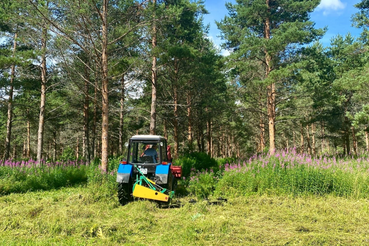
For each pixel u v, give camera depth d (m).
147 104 22.20
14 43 18.53
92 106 22.78
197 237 4.69
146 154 7.95
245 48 17.95
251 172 9.30
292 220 5.82
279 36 17.14
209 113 22.70
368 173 9.57
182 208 6.70
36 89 18.09
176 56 15.47
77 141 34.44
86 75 16.72
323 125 30.06
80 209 6.28
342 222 5.63
